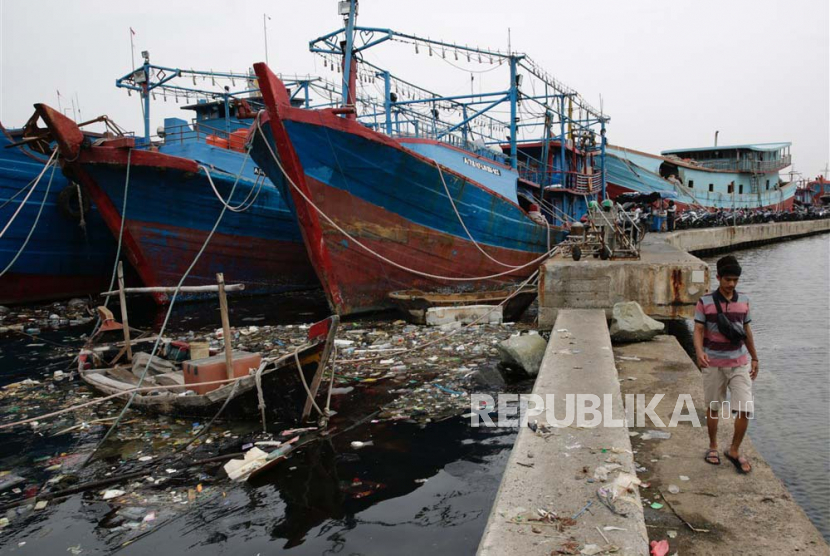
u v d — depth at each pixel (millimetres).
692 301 10141
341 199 12625
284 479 5445
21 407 7812
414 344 10734
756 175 55812
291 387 6652
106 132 16031
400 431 6543
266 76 11023
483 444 6168
